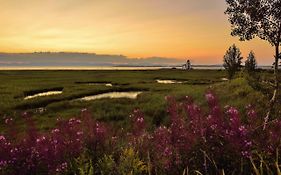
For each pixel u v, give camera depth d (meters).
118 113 25.25
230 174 4.59
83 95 46.50
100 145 6.00
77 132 5.99
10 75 116.38
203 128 4.93
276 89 9.74
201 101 22.52
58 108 31.17
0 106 32.28
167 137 5.27
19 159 4.78
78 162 5.27
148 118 22.28
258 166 4.71
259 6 10.38
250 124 5.63
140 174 5.05
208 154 4.79
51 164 4.98
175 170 4.95
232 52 53.72
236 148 4.62
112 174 5.07
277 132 5.10
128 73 133.62
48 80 82.62
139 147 5.95
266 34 10.41
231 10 10.88
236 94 23.14
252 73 10.88
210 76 104.75
